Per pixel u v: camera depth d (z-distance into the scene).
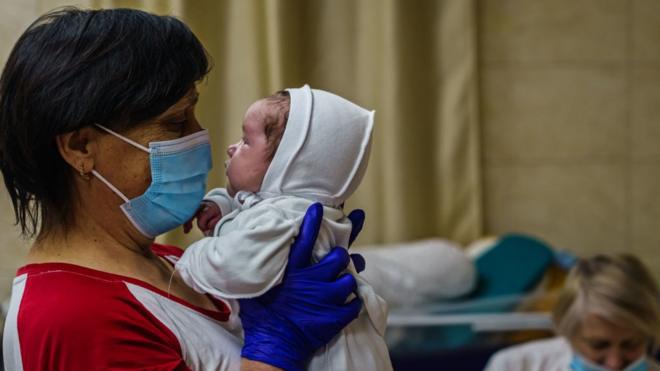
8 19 1.33
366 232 2.82
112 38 0.91
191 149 0.98
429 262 2.48
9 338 0.90
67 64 0.90
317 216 0.96
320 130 1.00
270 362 0.92
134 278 0.96
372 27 2.74
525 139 3.07
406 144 2.81
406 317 2.34
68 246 0.96
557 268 2.71
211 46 2.08
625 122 3.13
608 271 1.76
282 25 2.43
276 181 1.00
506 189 3.08
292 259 0.95
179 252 1.20
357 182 1.04
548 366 2.03
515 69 3.04
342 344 0.96
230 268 0.90
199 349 0.94
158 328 0.92
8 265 1.43
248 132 1.01
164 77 0.93
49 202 0.96
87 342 0.86
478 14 3.00
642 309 1.72
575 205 3.13
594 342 1.75
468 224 2.93
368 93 2.76
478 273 2.63
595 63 3.09
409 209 2.83
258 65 2.24
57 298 0.88
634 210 3.17
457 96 2.87
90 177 0.95
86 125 0.91
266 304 0.94
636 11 3.10
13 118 0.91
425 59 2.83
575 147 3.11
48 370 0.86
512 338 2.37
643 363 1.78
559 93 3.08
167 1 1.51
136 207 0.97
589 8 3.06
